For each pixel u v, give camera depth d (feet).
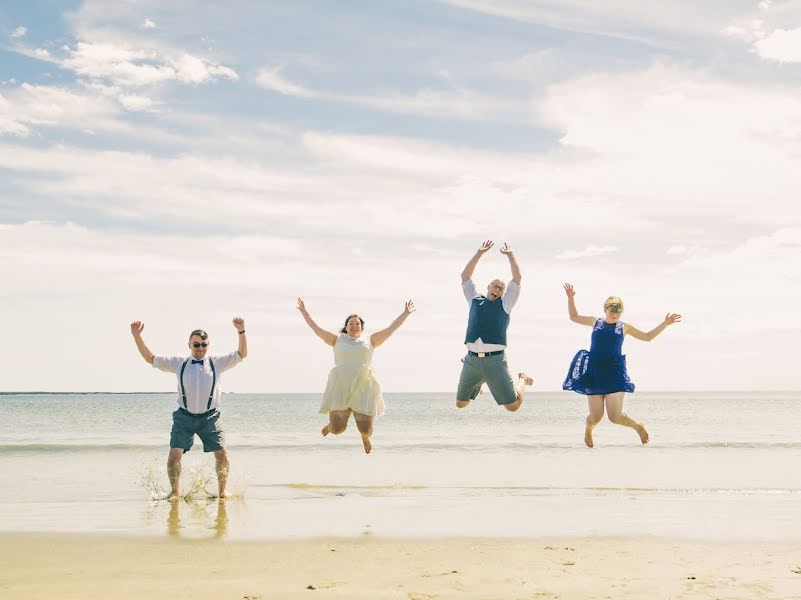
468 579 19.83
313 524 28.89
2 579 19.92
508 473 48.06
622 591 18.47
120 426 114.62
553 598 17.75
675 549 24.17
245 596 17.89
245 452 63.26
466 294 32.14
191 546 24.52
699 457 59.06
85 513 31.65
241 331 34.96
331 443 72.59
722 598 17.75
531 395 648.38
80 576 20.27
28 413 182.60
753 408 252.83
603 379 30.42
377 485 41.88
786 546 24.77
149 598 17.72
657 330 30.35
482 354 30.83
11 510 32.53
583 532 27.37
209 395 35.14
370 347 31.40
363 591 18.42
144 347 34.30
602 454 61.93
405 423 130.82
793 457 59.31
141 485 41.32
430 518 30.45
